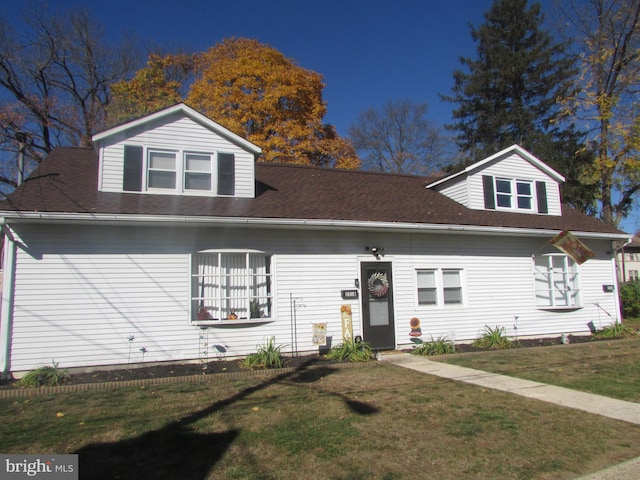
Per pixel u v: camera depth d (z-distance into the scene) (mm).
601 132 20578
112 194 9570
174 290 9172
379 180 14883
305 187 12539
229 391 6883
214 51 26797
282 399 6355
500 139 30031
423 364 9023
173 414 5668
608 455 4312
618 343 11547
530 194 14445
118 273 8828
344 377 7836
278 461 4195
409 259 11398
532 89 30062
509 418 5406
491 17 31609
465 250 12102
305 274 10320
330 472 3967
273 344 9828
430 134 36406
